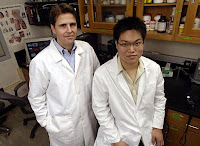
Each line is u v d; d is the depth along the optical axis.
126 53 0.83
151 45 1.83
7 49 2.26
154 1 1.32
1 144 1.87
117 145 1.00
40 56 1.05
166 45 1.73
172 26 1.27
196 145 1.23
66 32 0.97
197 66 1.34
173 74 1.56
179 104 1.15
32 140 1.91
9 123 2.20
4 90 2.35
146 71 0.95
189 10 1.14
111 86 0.96
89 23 1.68
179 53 1.69
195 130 1.17
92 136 1.32
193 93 1.26
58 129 1.14
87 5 1.59
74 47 1.12
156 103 1.10
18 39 2.38
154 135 1.05
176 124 1.24
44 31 2.62
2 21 2.13
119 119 1.00
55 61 1.06
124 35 0.78
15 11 2.25
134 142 1.01
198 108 1.10
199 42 1.18
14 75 2.43
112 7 1.59
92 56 1.26
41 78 1.05
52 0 2.01
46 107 1.18
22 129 2.08
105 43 2.18
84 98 1.17
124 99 0.95
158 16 1.46
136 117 0.97
